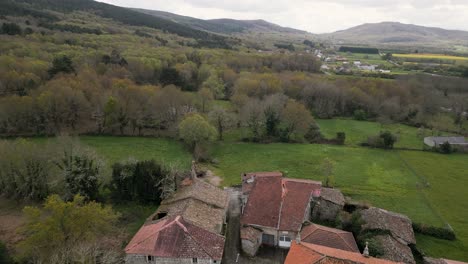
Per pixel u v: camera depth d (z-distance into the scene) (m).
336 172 73.12
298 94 120.06
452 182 69.38
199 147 81.81
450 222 53.94
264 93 113.25
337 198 54.19
